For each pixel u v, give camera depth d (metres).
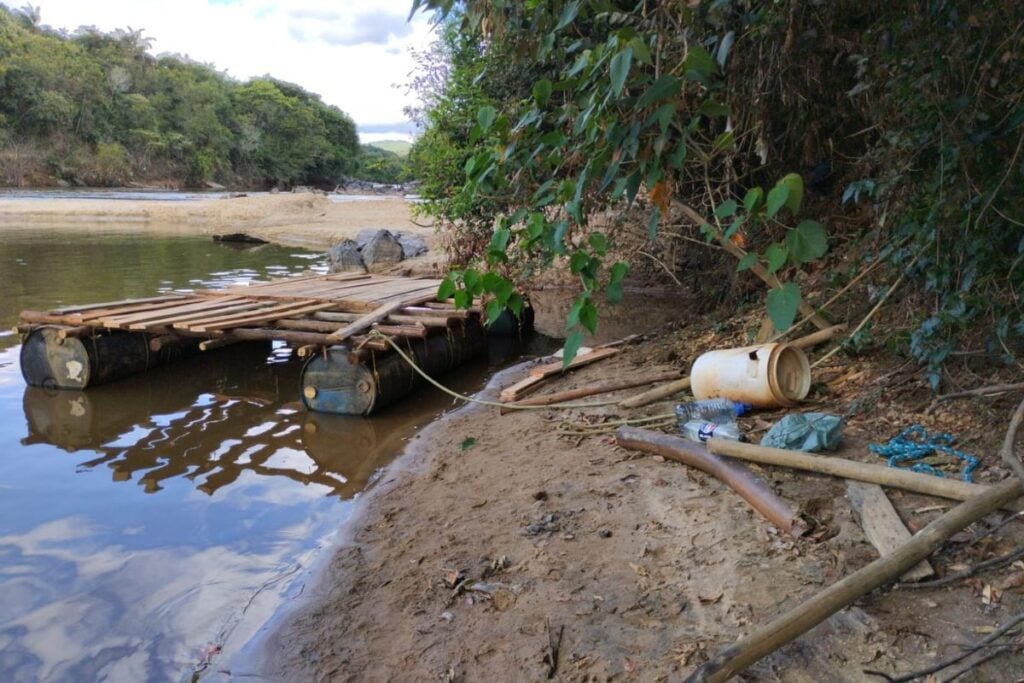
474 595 3.74
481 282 3.22
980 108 4.25
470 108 8.94
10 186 65.00
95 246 22.05
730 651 2.59
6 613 3.91
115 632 3.76
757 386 5.25
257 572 4.35
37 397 7.85
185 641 3.69
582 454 5.28
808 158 6.42
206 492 5.51
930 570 3.11
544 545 4.05
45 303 12.40
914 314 5.29
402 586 3.96
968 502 3.13
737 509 4.02
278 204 35.03
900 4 4.32
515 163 3.79
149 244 23.05
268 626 3.76
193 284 14.64
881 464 4.04
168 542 4.72
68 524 4.97
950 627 2.88
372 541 4.54
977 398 4.50
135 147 79.38
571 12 3.31
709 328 8.16
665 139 2.79
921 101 4.46
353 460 6.14
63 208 36.47
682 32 3.33
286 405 7.65
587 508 4.38
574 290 14.02
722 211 2.70
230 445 6.52
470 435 6.33
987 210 4.43
